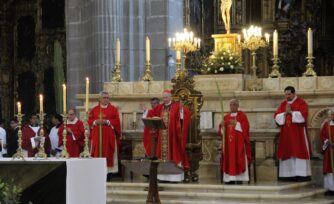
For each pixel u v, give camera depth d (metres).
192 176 22.84
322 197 21.64
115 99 26.30
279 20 44.84
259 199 20.30
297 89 24.61
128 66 32.84
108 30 32.41
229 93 24.75
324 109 23.62
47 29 45.47
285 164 23.09
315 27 46.81
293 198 20.30
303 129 22.92
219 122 24.56
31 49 46.19
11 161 14.27
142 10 33.34
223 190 21.14
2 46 46.47
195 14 39.59
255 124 24.20
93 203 15.45
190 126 23.08
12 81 46.47
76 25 34.41
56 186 14.05
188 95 23.19
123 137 24.97
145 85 26.39
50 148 27.05
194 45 25.94
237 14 44.16
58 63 23.98
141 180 23.88
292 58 45.19
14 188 12.15
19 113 17.48
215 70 25.47
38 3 45.75
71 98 34.31
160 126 19.20
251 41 25.94
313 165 23.66
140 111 25.59
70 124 24.89
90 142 24.06
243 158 21.95
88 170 15.20
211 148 24.30
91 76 33.09
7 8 46.47
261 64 43.66
